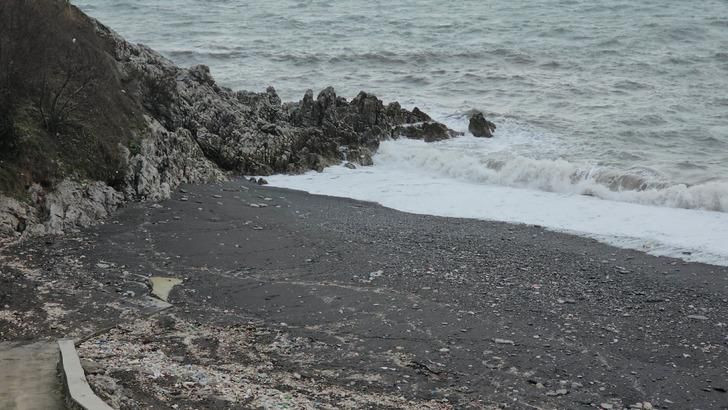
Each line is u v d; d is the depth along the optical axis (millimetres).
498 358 12648
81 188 19703
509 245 18656
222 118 26875
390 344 13141
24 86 20391
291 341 13172
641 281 16172
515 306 14875
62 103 21172
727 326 13922
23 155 18797
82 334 12719
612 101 34844
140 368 11328
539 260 17562
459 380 11875
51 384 10375
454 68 43031
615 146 27672
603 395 11516
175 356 12188
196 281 15883
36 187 18672
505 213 21453
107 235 18359
